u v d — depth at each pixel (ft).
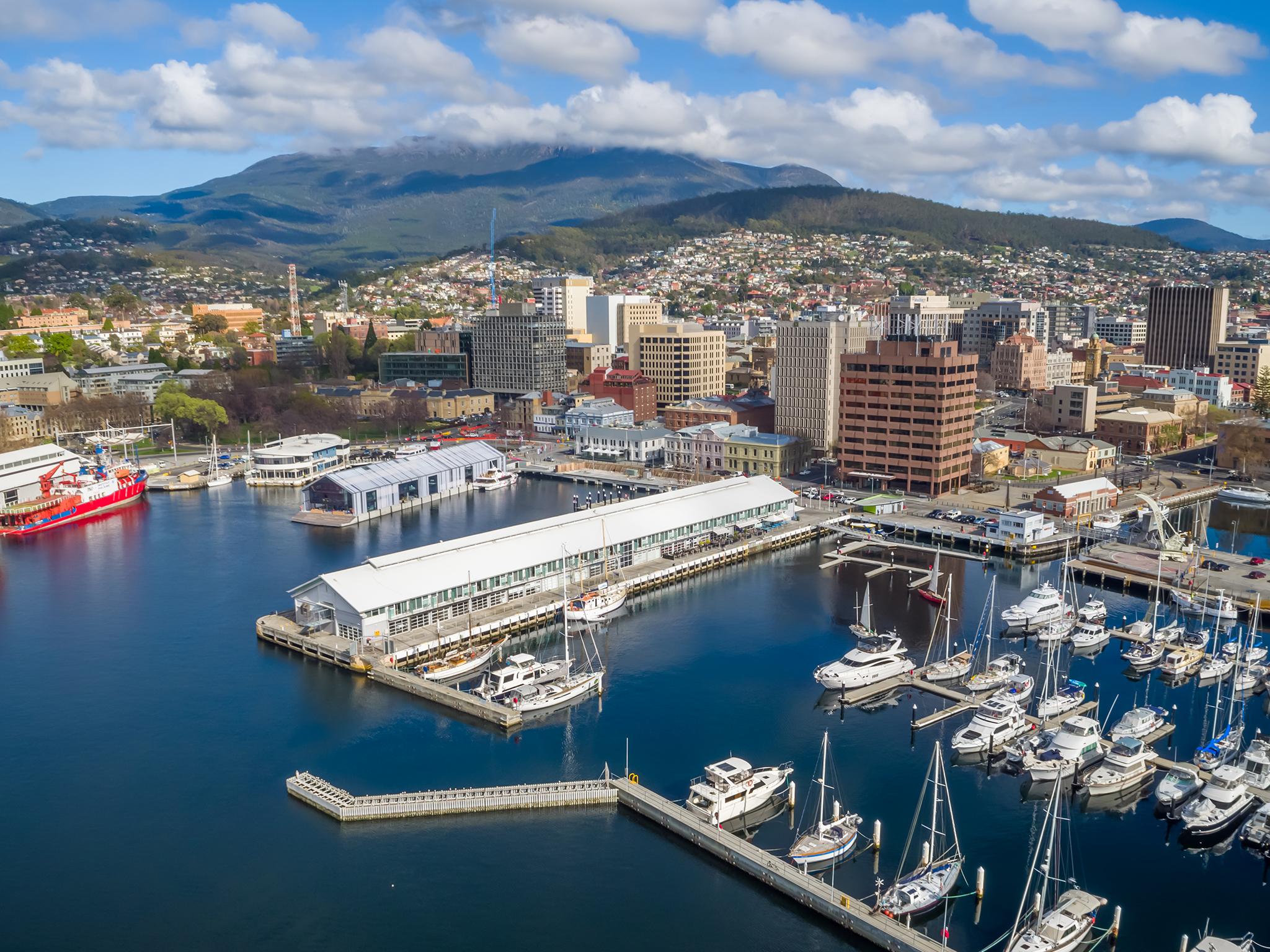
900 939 290.15
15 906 319.68
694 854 349.41
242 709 467.11
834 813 351.87
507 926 309.83
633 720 454.81
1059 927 293.02
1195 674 509.76
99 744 432.25
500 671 484.33
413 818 372.58
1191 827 354.13
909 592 650.02
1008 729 426.10
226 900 322.96
